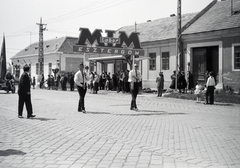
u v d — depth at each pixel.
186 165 5.13
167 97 20.77
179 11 22.80
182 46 26.20
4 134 7.86
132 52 25.45
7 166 5.04
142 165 5.12
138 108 14.29
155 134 7.92
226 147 6.49
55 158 5.55
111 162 5.29
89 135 7.71
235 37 22.42
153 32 30.78
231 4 24.97
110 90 29.72
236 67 22.56
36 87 44.47
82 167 5.00
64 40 51.19
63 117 11.11
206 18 26.89
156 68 28.61
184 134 7.92
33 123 9.69
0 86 26.19
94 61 35.31
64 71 44.59
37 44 60.06
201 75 25.12
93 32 23.66
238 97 18.48
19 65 61.69
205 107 14.76
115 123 9.70
